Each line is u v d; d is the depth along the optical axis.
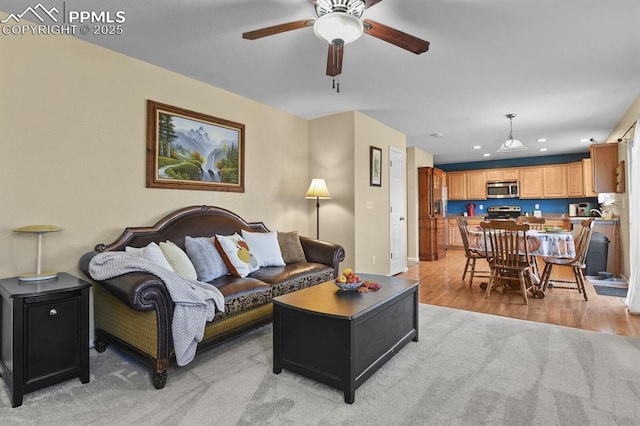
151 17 2.33
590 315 3.31
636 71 3.24
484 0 2.14
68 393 1.94
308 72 3.27
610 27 2.46
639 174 3.47
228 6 2.21
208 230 3.28
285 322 2.12
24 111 2.37
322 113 4.61
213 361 2.34
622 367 2.21
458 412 1.73
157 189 3.13
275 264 3.46
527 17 2.33
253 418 1.69
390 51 2.83
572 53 2.87
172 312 2.04
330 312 1.92
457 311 3.44
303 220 4.81
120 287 1.97
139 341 2.12
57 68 2.52
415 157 7.04
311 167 4.87
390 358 2.28
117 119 2.85
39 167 2.43
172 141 3.23
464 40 2.65
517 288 4.36
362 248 4.63
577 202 7.90
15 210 2.33
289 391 1.95
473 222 8.53
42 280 2.18
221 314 2.36
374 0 1.89
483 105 4.26
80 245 2.63
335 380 1.89
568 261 3.94
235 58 2.97
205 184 3.51
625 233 4.77
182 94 3.32
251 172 4.03
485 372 2.15
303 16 2.33
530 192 8.13
